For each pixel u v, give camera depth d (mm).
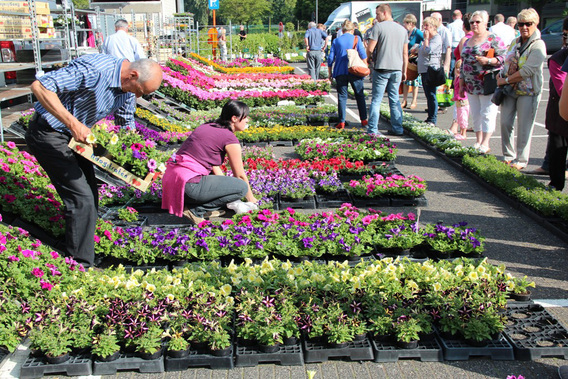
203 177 5734
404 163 8984
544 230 6004
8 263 4051
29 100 12219
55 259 4355
